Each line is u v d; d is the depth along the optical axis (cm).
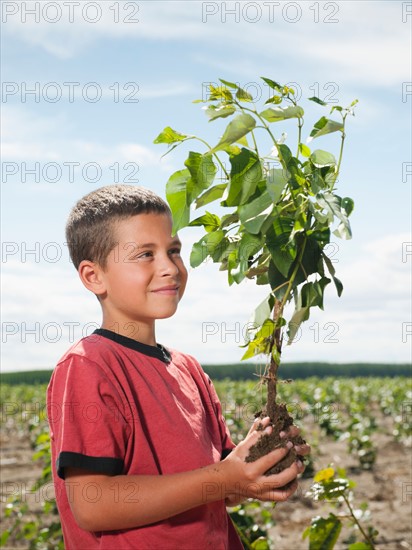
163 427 183
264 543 307
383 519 678
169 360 202
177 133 173
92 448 171
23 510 623
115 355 185
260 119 169
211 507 189
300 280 169
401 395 1623
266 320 169
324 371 3212
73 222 197
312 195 175
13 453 1154
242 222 167
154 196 196
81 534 180
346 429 1214
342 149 177
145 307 189
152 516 171
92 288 194
